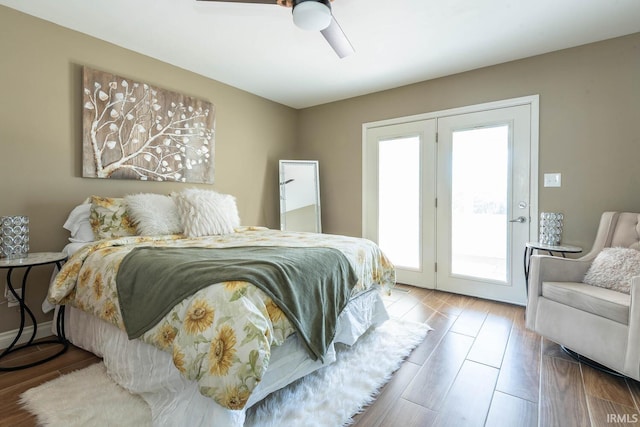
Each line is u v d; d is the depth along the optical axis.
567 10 2.19
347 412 1.46
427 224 3.54
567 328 1.95
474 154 3.22
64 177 2.43
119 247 2.04
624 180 2.52
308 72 3.28
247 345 1.16
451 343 2.20
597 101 2.61
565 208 2.76
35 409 1.47
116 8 2.17
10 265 1.81
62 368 1.87
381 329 2.40
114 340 1.73
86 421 1.39
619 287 1.92
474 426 1.39
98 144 2.56
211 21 2.34
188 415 1.27
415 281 3.65
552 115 2.80
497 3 2.11
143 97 2.84
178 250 1.87
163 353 1.46
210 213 2.67
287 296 1.43
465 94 3.25
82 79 2.48
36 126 2.29
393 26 2.39
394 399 1.58
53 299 1.88
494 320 2.63
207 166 3.38
